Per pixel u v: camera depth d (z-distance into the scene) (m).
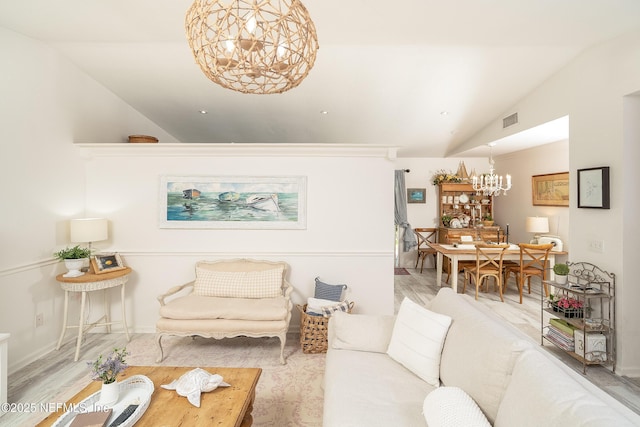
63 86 3.18
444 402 1.30
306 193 3.51
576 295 2.95
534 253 4.54
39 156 2.93
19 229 2.75
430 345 1.79
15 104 2.71
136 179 3.49
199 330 2.75
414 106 4.26
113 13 2.48
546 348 3.12
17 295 2.73
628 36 2.55
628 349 2.61
